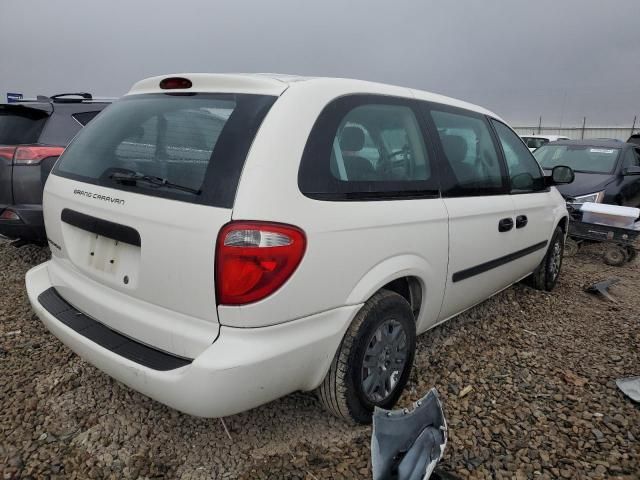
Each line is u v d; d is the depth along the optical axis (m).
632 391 2.88
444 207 2.77
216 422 2.52
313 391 2.62
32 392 2.74
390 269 2.38
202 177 1.96
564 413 2.71
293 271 1.93
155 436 2.42
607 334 3.81
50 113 4.72
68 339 2.28
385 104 2.59
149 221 2.00
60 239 2.50
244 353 1.86
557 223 4.42
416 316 2.81
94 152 2.47
